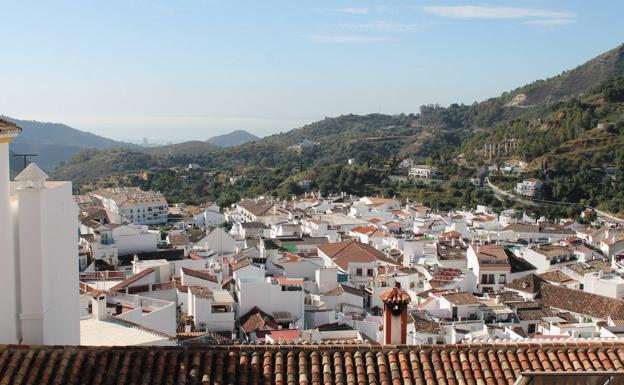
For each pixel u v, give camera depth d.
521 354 20.73
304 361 19.98
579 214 181.38
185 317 57.91
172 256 88.62
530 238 133.62
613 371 18.94
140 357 19.53
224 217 173.12
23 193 20.86
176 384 18.69
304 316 64.31
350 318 65.19
